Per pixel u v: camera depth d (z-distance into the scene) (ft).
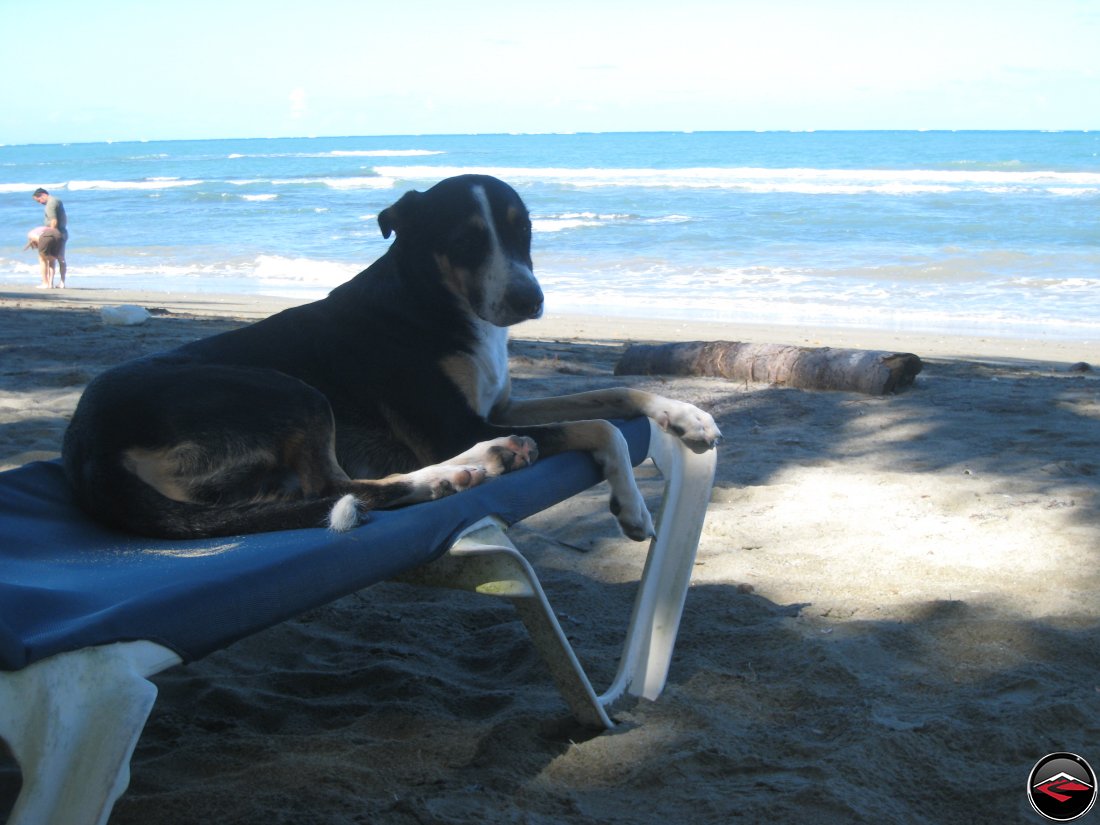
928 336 41.42
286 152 386.93
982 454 18.49
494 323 11.81
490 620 12.23
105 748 5.39
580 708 9.14
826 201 109.19
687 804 8.02
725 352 26.40
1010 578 12.48
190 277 68.44
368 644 11.59
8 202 145.69
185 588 6.28
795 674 10.25
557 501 9.68
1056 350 37.35
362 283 12.42
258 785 8.38
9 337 32.53
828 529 14.64
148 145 630.33
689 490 11.34
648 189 133.39
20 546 8.18
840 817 7.70
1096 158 189.37
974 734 8.82
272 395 9.86
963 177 143.74
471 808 7.93
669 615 10.55
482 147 393.29
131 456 9.25
